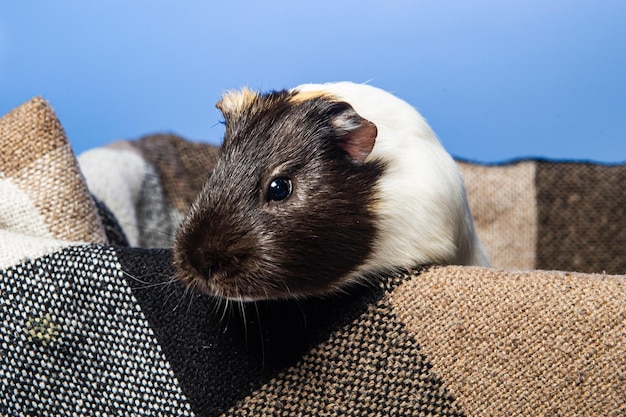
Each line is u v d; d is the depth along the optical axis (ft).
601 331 0.81
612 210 1.64
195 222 0.90
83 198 1.14
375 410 0.86
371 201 0.96
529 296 0.83
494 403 0.84
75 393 0.91
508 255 1.66
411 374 0.85
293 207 0.92
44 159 1.12
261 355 0.88
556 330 0.82
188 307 0.90
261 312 0.89
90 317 0.91
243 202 0.91
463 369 0.84
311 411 0.87
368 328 0.87
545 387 0.83
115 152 1.51
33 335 0.91
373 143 0.95
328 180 0.94
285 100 0.98
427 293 0.86
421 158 1.00
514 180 1.67
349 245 0.94
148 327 0.90
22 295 0.91
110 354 0.90
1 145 1.11
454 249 1.02
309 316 0.88
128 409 0.90
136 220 1.46
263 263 0.89
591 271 1.63
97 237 1.14
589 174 1.67
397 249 0.97
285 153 0.94
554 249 1.65
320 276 0.91
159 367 0.89
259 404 0.87
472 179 1.69
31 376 0.91
